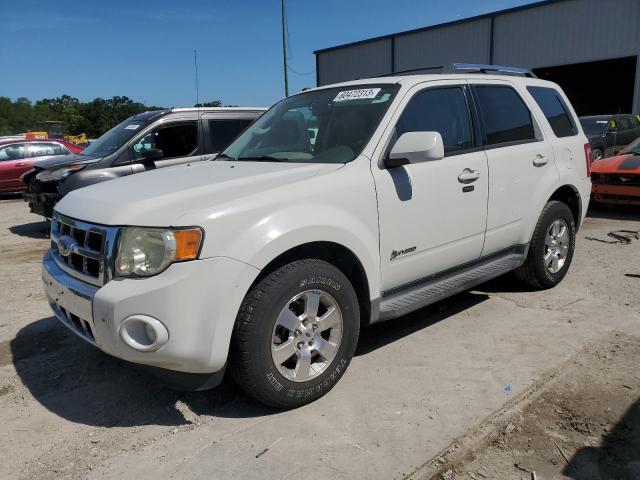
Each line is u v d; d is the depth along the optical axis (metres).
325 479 2.52
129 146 7.59
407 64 28.61
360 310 3.53
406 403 3.16
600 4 21.34
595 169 9.07
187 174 3.60
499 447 2.75
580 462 2.63
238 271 2.76
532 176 4.67
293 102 4.45
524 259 4.76
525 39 23.86
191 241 2.69
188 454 2.75
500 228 4.43
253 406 3.20
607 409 3.05
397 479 2.51
